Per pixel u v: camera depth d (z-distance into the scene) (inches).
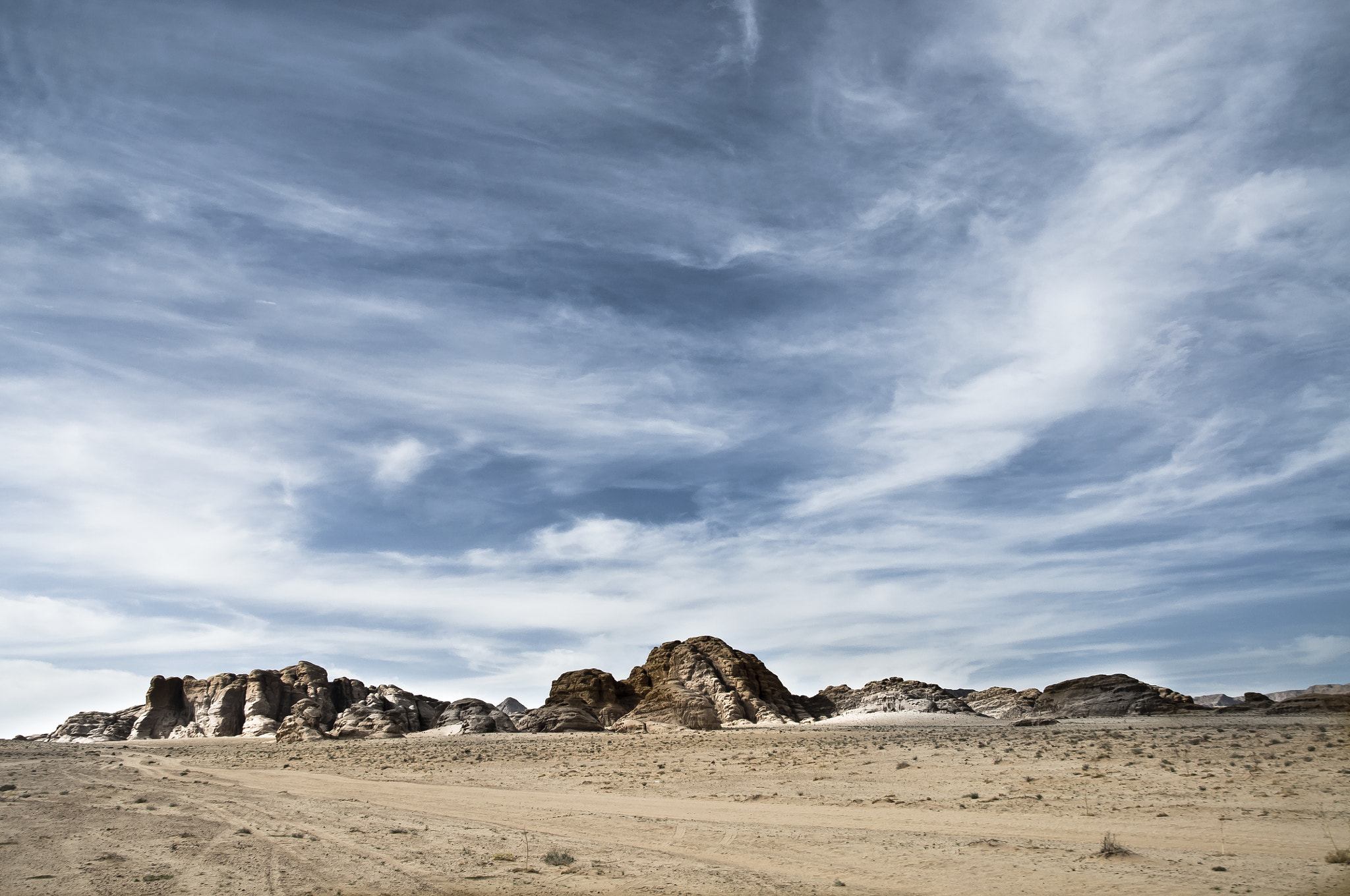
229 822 1154.7
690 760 2203.5
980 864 772.6
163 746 3794.3
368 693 6122.1
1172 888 645.9
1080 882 682.8
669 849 927.0
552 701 5270.7
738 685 4739.2
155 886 732.0
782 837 977.5
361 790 1699.1
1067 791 1243.8
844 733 2972.4
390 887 733.9
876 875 752.3
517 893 708.0
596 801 1448.1
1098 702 3991.1
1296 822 895.7
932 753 1942.7
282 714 5738.2
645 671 5374.0
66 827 1071.6
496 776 2038.6
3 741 3646.7
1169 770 1363.2
